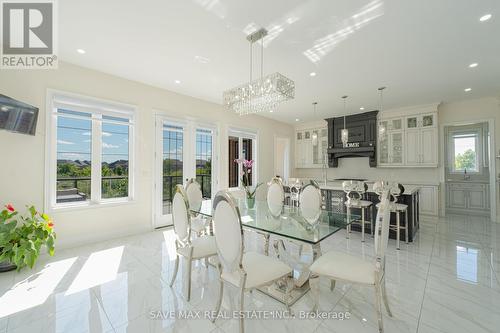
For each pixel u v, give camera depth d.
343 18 2.16
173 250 3.08
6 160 2.72
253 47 2.70
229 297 2.01
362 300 1.98
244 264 1.73
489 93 4.38
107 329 1.60
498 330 1.60
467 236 3.77
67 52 2.85
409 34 2.42
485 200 5.53
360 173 6.32
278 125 6.87
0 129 2.40
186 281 2.28
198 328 1.62
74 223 3.20
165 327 1.63
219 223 1.63
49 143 3.00
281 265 1.77
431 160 5.04
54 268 2.53
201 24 2.27
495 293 2.07
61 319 1.70
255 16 2.14
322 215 2.64
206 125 4.88
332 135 6.44
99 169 3.48
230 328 1.62
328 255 1.94
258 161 6.14
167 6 2.02
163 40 2.57
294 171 7.49
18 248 2.37
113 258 2.81
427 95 4.48
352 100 4.80
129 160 3.80
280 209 2.97
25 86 2.84
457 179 5.97
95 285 2.19
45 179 2.97
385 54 2.85
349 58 2.95
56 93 3.04
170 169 4.30
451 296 2.02
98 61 3.09
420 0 1.93
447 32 2.38
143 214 3.89
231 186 5.50
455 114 4.98
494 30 2.35
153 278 2.33
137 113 3.82
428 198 5.12
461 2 1.95
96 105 3.40
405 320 1.71
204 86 4.04
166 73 3.48
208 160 4.96
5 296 1.99
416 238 3.67
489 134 4.67
